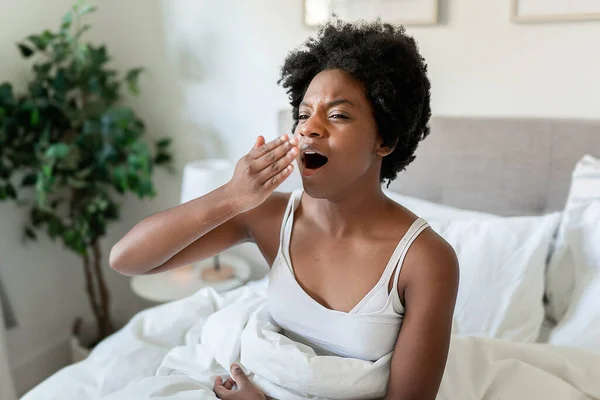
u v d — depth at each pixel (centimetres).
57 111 196
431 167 177
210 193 84
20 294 216
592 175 147
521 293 138
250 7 198
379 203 88
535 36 161
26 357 222
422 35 174
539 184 163
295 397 90
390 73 81
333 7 183
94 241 215
